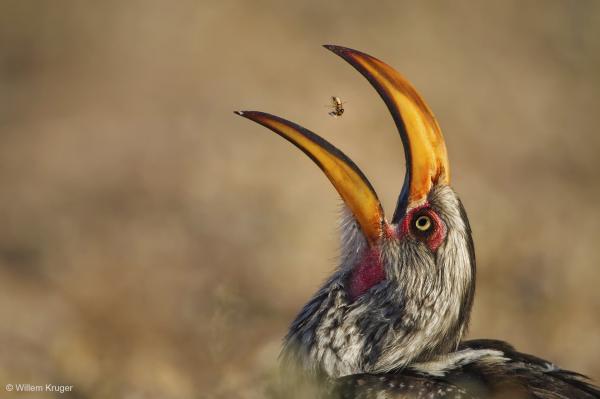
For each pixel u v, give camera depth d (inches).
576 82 1199.6
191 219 843.4
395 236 404.8
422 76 1144.8
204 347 606.9
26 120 1033.5
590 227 859.4
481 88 1149.1
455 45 1212.5
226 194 886.4
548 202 928.3
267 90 1069.1
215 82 1087.6
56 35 1193.4
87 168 940.6
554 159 1048.8
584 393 383.6
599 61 1226.6
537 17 1288.1
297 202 868.6
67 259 778.8
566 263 741.3
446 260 397.7
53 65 1152.2
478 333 662.5
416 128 406.6
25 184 912.3
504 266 734.5
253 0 1221.7
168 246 802.2
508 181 984.9
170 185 910.4
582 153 1067.9
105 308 669.9
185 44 1165.1
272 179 916.6
